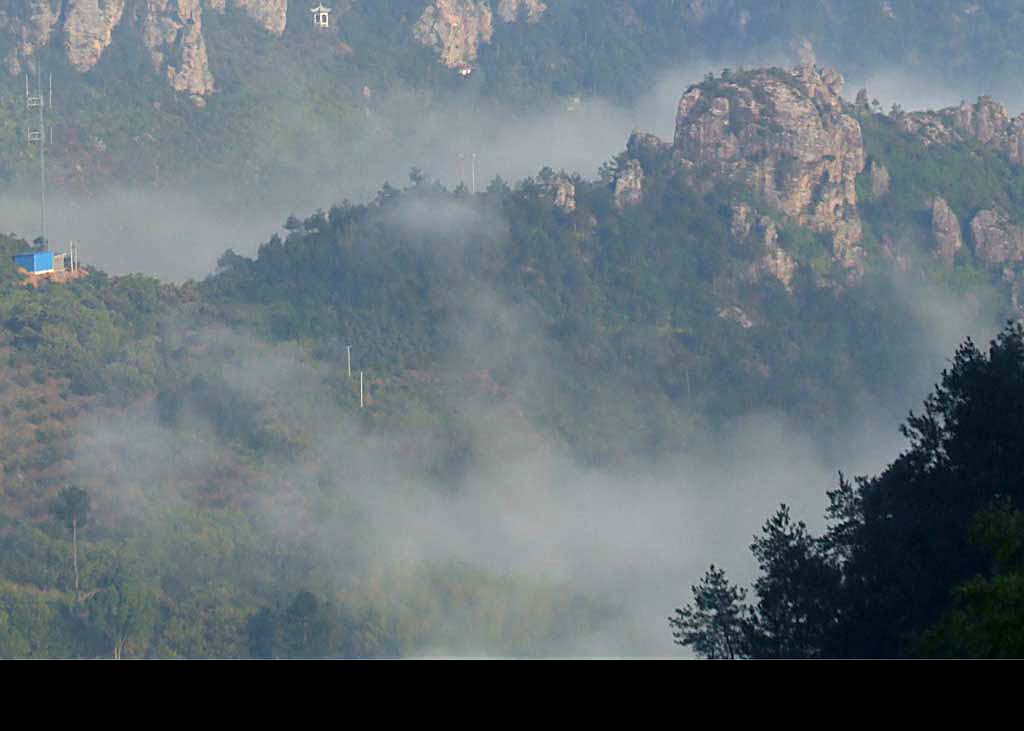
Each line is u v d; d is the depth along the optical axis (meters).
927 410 54.12
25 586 153.50
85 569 157.75
